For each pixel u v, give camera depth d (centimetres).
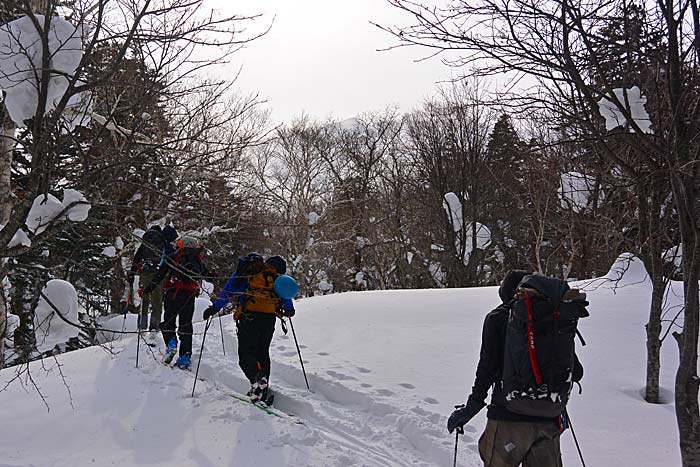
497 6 401
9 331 677
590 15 410
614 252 952
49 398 632
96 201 441
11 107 400
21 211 408
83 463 474
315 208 2842
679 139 357
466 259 2277
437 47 422
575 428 514
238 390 673
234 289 611
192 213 493
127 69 461
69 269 570
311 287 3186
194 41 445
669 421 526
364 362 705
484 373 349
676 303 843
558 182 1045
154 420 564
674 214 628
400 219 2802
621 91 427
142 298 930
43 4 431
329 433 539
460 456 457
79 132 497
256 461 468
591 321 810
